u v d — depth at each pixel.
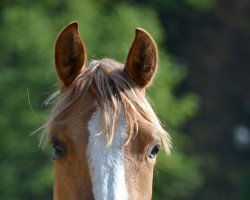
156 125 6.01
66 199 5.86
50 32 21.45
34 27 21.45
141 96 6.10
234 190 30.84
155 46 6.33
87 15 22.12
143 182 5.87
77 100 6.04
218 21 31.89
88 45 21.16
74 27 6.25
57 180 5.97
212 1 30.91
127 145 5.83
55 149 5.95
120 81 6.08
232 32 32.06
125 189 5.67
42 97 21.02
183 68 30.03
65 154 5.87
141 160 5.88
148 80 6.34
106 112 5.87
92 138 5.82
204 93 31.48
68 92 6.12
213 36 31.64
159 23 29.48
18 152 20.50
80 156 5.80
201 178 28.50
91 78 6.12
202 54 31.41
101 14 23.59
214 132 31.41
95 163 5.73
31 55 21.22
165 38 30.23
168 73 22.48
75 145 5.84
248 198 29.47
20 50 21.19
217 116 31.62
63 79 6.30
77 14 22.12
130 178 5.76
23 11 21.81
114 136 5.82
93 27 22.12
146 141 5.91
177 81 24.33
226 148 31.64
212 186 30.70
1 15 23.94
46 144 6.11
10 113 20.84
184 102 23.12
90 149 5.78
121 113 5.92
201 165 30.62
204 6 29.50
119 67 6.33
